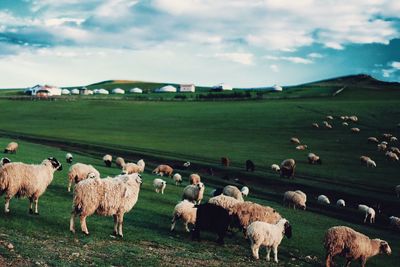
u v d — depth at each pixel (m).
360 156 55.03
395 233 28.61
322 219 28.42
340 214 32.16
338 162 50.94
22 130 75.44
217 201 19.78
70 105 117.19
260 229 16.47
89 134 71.81
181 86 199.12
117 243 14.78
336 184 40.47
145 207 23.19
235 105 109.69
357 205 35.09
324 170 46.25
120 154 53.53
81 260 11.88
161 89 198.88
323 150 58.69
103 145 59.19
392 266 19.55
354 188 39.16
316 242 21.06
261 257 17.14
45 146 54.72
